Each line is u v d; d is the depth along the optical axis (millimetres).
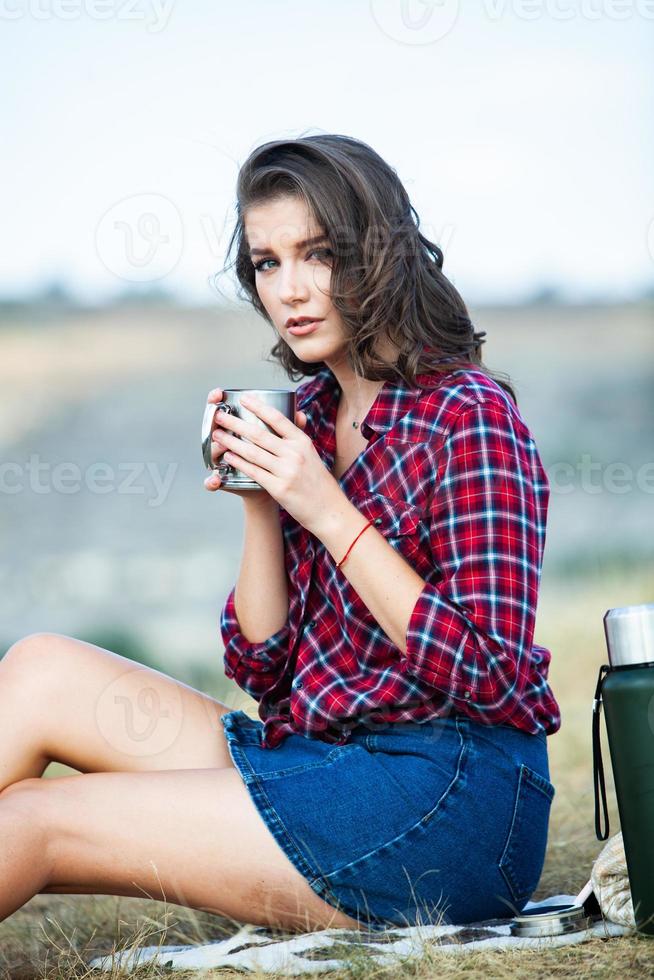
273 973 3107
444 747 3311
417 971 3035
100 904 4234
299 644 3629
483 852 3305
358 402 3717
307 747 3408
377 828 3238
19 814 3182
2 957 3744
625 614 3150
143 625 15867
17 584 19578
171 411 36344
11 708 3457
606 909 3322
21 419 35469
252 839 3238
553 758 6199
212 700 3766
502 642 3164
